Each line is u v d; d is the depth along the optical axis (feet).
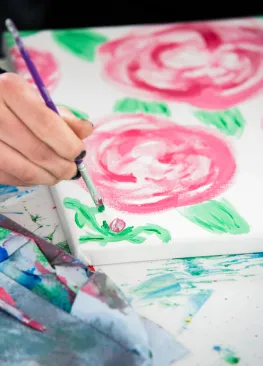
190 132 3.10
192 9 4.60
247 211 2.66
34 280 2.33
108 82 3.48
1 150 2.33
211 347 2.24
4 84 2.25
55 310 2.24
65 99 3.34
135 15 4.55
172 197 2.73
